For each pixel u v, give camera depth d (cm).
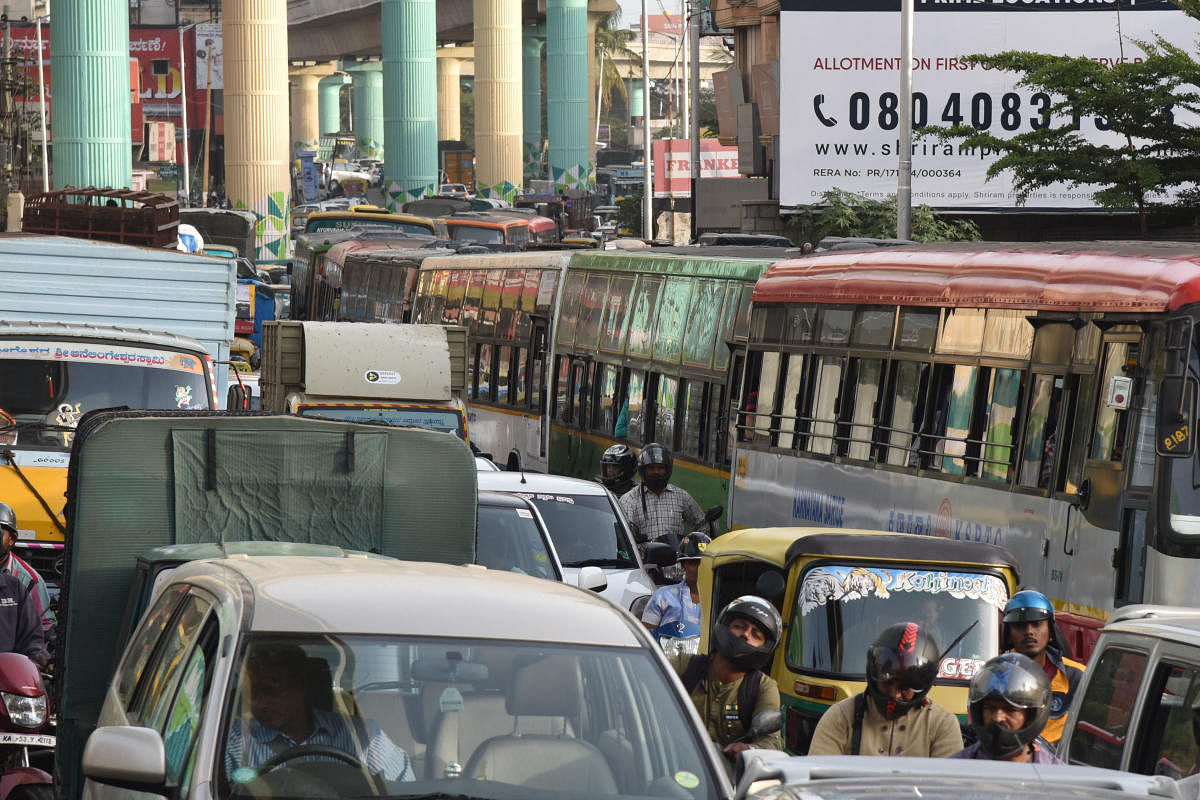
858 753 1521
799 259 4028
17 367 3291
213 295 3900
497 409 6500
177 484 2022
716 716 1683
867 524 3522
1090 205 8444
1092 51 8538
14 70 18950
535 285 6119
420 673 1226
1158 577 2616
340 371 4200
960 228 8538
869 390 3569
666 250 5447
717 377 4444
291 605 1269
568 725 1216
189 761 1161
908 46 6600
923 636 1510
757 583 1995
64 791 1894
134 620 1773
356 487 2089
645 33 13738
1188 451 2558
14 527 2258
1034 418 2994
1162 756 1443
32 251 3797
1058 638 1912
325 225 12938
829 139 8750
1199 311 2627
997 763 1075
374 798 1151
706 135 16850
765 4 10256
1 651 2244
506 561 2825
